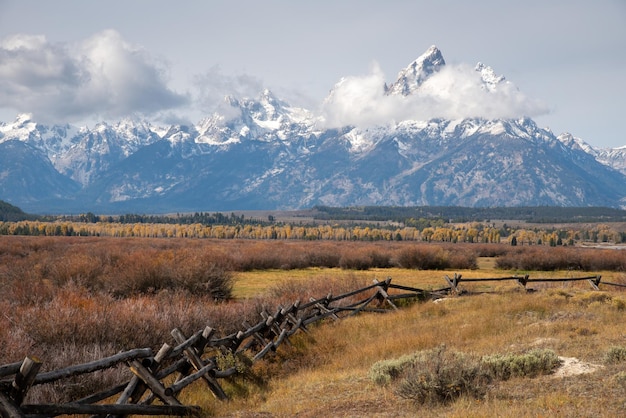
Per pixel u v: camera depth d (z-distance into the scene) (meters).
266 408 14.90
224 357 18.33
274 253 76.50
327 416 13.24
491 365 15.97
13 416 9.16
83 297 25.86
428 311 32.16
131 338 19.61
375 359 20.61
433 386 13.55
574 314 26.80
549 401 12.61
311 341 25.27
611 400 12.52
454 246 134.88
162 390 13.32
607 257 78.06
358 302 34.16
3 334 17.69
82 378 15.54
